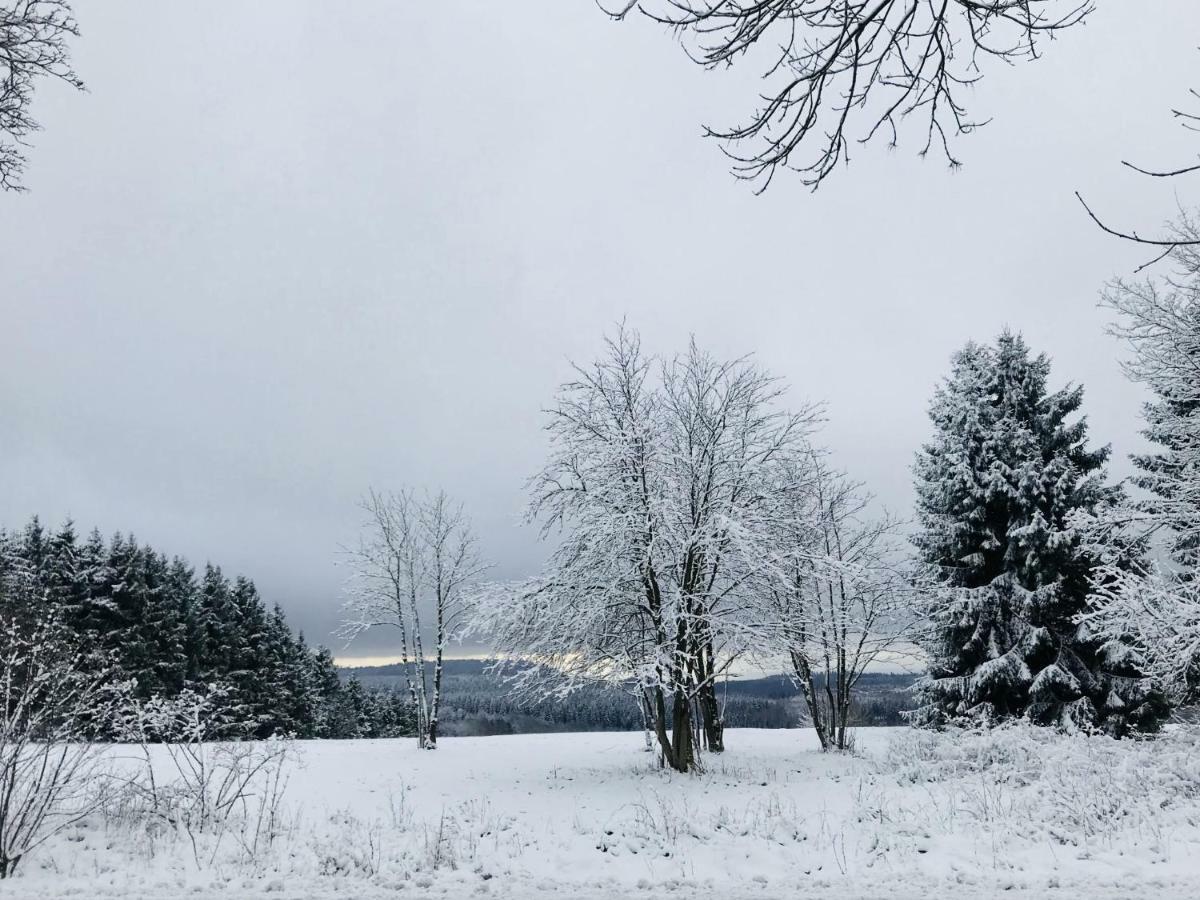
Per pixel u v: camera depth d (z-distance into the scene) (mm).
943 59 2822
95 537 42062
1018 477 20953
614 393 20406
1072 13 2475
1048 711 19453
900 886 8008
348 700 71688
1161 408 17938
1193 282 14773
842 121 3014
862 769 17281
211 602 51094
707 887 8242
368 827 11344
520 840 10938
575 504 19734
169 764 16688
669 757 18203
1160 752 13414
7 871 8250
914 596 22141
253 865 8797
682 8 2580
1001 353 22562
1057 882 7805
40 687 9047
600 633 19047
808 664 22547
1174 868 8156
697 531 18656
